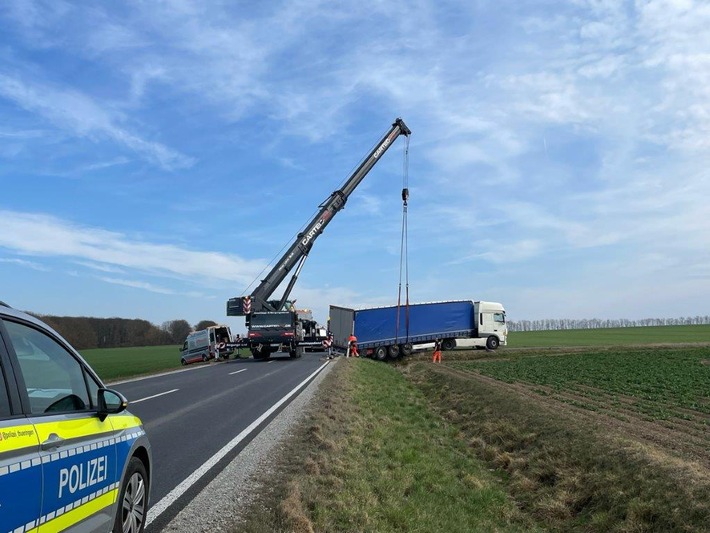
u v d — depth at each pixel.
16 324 3.73
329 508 6.43
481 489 9.96
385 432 12.26
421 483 9.04
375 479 8.22
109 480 4.45
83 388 4.43
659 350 51.19
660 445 11.32
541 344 66.31
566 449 11.61
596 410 16.38
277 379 21.88
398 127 38.88
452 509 8.31
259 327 35.38
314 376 23.00
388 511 7.00
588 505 9.34
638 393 21.11
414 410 17.75
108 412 4.56
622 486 9.07
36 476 3.35
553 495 10.02
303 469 7.75
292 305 38.22
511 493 10.65
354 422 12.31
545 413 14.84
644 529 7.85
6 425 3.20
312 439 9.73
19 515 3.17
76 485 3.87
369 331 44.72
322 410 13.07
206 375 25.03
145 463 5.40
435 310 46.78
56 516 3.60
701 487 7.91
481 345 48.09
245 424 11.36
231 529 5.41
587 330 126.00
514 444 13.41
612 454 10.31
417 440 12.52
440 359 43.69
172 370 30.44
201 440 9.74
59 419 3.85
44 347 4.02
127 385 20.48
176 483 7.01
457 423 17.19
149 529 5.40
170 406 14.16
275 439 9.78
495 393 19.20
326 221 36.94
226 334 44.62
